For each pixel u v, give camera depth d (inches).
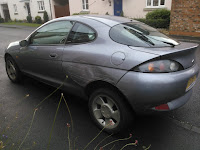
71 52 118.7
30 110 136.9
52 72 135.1
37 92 165.9
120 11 643.5
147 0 575.2
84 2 741.9
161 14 511.5
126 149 99.7
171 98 93.7
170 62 93.0
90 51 109.1
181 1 418.6
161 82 89.0
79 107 141.4
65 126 118.6
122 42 102.7
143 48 96.8
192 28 421.1
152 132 113.3
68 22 130.3
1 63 259.9
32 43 152.2
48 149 99.4
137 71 91.6
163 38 115.6
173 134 111.4
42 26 148.8
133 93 92.5
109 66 99.1
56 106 142.5
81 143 103.9
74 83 121.0
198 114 131.0
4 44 420.5
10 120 124.6
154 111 94.8
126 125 103.0
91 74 107.0
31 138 107.7
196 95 157.5
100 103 109.9
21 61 163.0
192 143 104.0
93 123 121.5
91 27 116.2
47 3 876.6
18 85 180.5
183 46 106.3
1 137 103.8
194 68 107.2
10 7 1111.0
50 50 132.8
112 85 100.3
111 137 108.6
